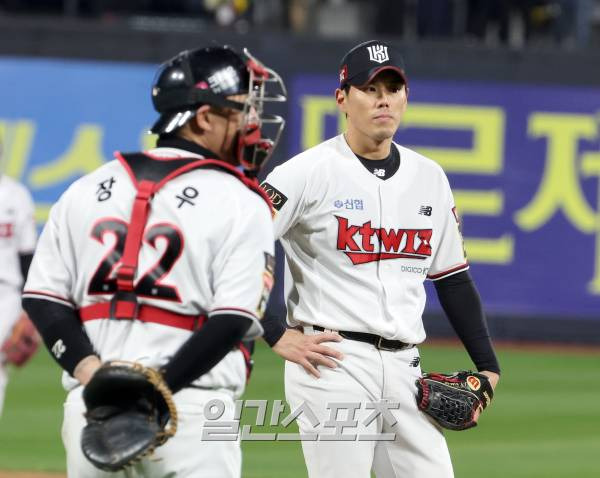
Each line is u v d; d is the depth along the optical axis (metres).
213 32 48.69
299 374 14.88
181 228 10.68
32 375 39.28
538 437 31.20
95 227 10.89
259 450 28.56
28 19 48.34
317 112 48.56
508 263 48.91
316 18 59.16
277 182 14.71
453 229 15.52
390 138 15.02
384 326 14.59
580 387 39.75
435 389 14.85
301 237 15.03
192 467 10.76
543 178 49.09
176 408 10.55
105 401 10.34
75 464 11.02
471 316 15.68
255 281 10.65
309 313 14.92
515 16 59.06
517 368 43.34
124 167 11.09
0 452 27.69
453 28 59.22
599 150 49.19
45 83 48.41
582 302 48.97
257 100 11.36
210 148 11.25
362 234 14.79
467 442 30.39
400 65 14.82
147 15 60.06
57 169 48.25
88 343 10.85
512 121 49.09
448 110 48.94
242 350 11.35
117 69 48.72
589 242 49.06
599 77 49.34
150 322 10.70
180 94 11.03
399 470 15.00
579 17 59.09
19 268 25.03
